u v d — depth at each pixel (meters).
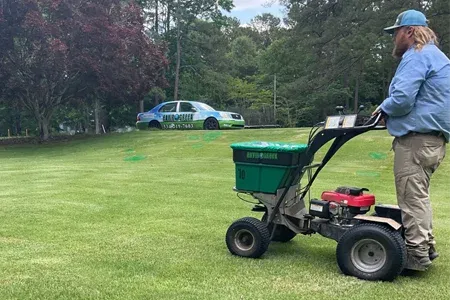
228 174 10.03
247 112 34.62
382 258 3.57
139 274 3.68
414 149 3.51
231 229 4.24
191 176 9.69
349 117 3.80
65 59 17.39
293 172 4.11
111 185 8.39
